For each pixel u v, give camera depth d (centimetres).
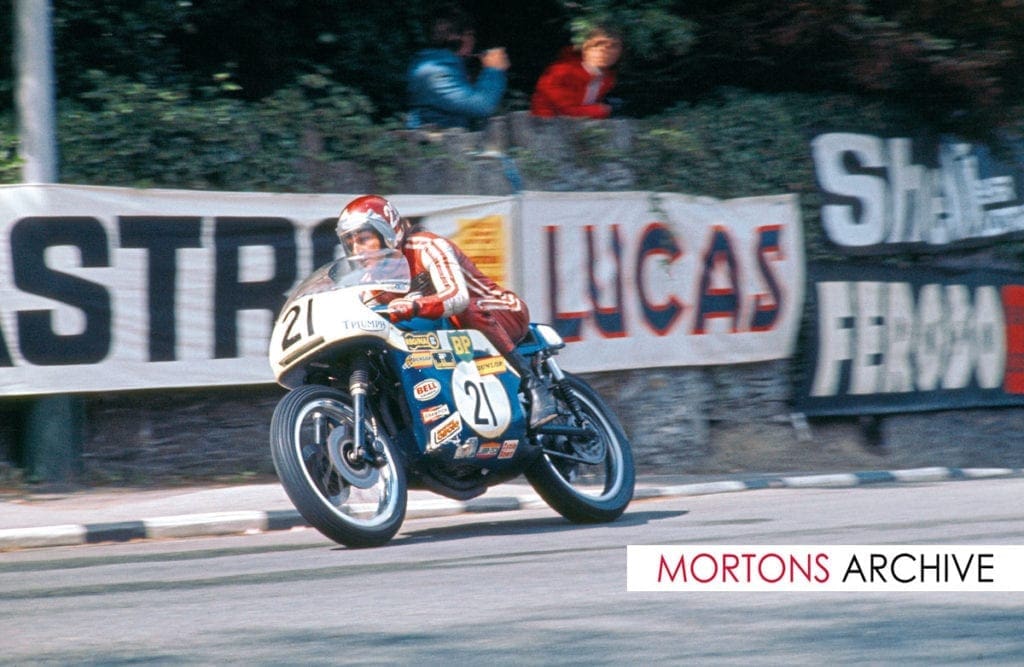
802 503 2998
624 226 3909
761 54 4422
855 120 4397
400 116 4025
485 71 3978
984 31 4481
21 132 3197
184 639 1586
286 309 2414
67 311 3203
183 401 3425
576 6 4134
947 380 4541
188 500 3036
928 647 1516
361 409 2359
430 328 2497
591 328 3834
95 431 3322
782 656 1475
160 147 3400
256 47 4231
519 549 2306
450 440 2466
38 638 1611
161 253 3303
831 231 4303
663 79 4562
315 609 1761
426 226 3606
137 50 3841
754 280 4134
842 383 4316
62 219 3194
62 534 2586
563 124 3953
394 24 4416
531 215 3741
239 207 3403
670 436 4016
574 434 2652
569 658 1470
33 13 3169
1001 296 4666
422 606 1770
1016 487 3328
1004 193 4659
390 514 2375
